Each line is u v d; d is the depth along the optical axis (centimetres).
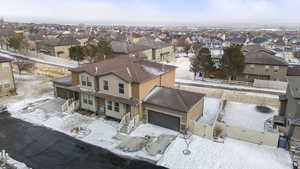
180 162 1809
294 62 6462
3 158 1808
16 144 2069
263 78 4247
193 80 4369
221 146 2016
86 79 2694
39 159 1858
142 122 2483
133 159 1858
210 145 2030
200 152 1931
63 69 5041
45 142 2106
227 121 2612
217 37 14538
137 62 2855
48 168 1752
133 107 2391
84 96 2786
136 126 2397
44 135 2230
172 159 1847
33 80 4281
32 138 2172
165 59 7212
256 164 1772
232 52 3884
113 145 2058
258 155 1884
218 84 4044
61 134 2253
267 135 2008
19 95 3412
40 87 3828
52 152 1953
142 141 2108
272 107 3053
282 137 2061
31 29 15638
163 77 2850
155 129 2338
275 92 3516
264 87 3875
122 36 12194
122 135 2223
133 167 1761
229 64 3928
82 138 2178
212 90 3622
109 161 1836
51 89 3709
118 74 2406
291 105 2223
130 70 2564
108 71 2541
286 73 4072
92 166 1777
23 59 6134
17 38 6888
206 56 4238
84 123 2483
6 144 2067
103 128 2372
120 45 6238
